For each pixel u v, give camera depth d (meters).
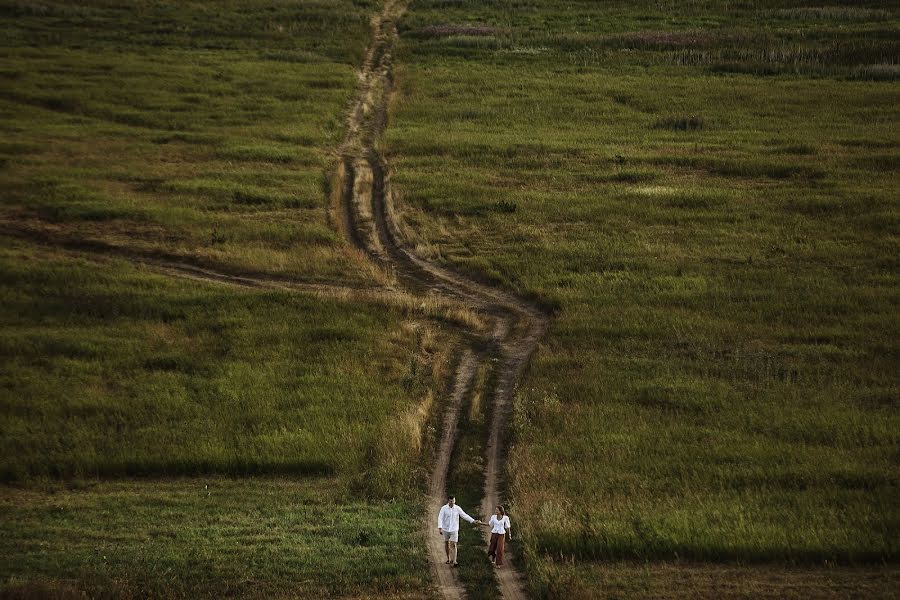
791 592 33.47
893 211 72.25
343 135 94.88
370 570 35.66
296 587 34.66
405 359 55.16
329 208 77.69
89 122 94.50
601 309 59.44
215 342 56.47
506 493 41.84
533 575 34.91
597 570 35.28
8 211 73.62
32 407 48.50
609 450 43.72
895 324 56.22
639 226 72.44
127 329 57.81
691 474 41.56
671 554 36.06
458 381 53.03
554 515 37.94
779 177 81.44
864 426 44.72
